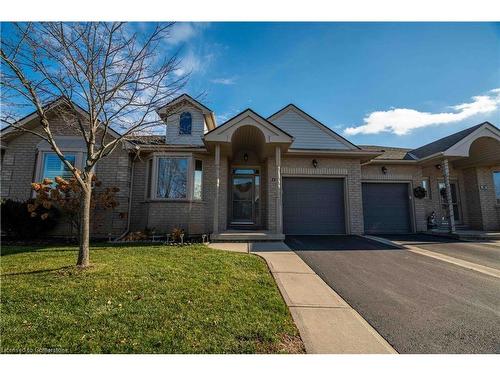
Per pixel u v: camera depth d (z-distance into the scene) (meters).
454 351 2.82
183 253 6.80
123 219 10.13
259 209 12.12
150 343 2.73
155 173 10.62
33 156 10.24
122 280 4.50
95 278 4.55
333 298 4.18
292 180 11.72
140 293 3.97
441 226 12.93
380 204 12.49
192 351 2.64
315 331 3.14
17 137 10.26
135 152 10.63
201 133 12.23
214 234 9.29
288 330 3.10
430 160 11.70
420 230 12.19
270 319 3.31
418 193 12.38
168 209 10.38
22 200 9.94
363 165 12.59
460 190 13.34
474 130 10.90
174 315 3.31
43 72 5.24
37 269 5.05
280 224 9.61
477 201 12.66
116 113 5.75
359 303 4.01
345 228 11.50
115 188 9.66
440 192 13.21
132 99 5.73
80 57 5.28
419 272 5.65
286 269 5.73
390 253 7.45
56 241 8.93
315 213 11.55
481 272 5.67
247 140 11.06
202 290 4.17
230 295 4.02
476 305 3.97
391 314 3.65
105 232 9.94
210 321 3.19
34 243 8.54
